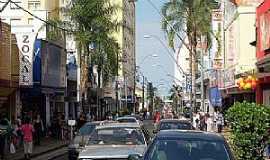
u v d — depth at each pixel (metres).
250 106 18.75
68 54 60.50
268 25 35.31
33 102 46.47
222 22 60.16
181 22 52.88
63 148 38.25
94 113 69.75
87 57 49.53
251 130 18.58
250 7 48.12
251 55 47.66
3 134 29.00
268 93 37.69
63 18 56.84
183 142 11.43
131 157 13.00
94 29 48.81
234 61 50.38
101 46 51.09
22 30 46.22
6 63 35.84
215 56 63.09
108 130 17.36
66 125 46.06
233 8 51.84
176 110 111.94
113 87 99.19
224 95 56.38
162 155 11.10
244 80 32.97
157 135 11.91
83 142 21.64
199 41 59.06
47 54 45.53
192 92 54.62
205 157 10.94
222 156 10.98
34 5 65.88
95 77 72.56
